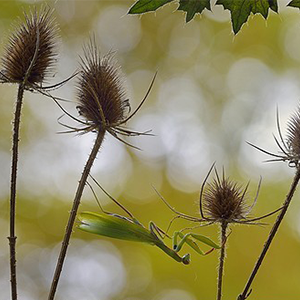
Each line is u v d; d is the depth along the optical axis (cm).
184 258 295
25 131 1222
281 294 1073
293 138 293
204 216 301
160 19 1438
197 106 1420
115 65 311
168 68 1438
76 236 1157
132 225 294
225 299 1057
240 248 1070
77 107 298
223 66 1447
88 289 1132
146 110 1384
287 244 1083
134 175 1205
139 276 1120
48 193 1188
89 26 1337
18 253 1158
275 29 1418
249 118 1387
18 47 290
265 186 1105
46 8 314
